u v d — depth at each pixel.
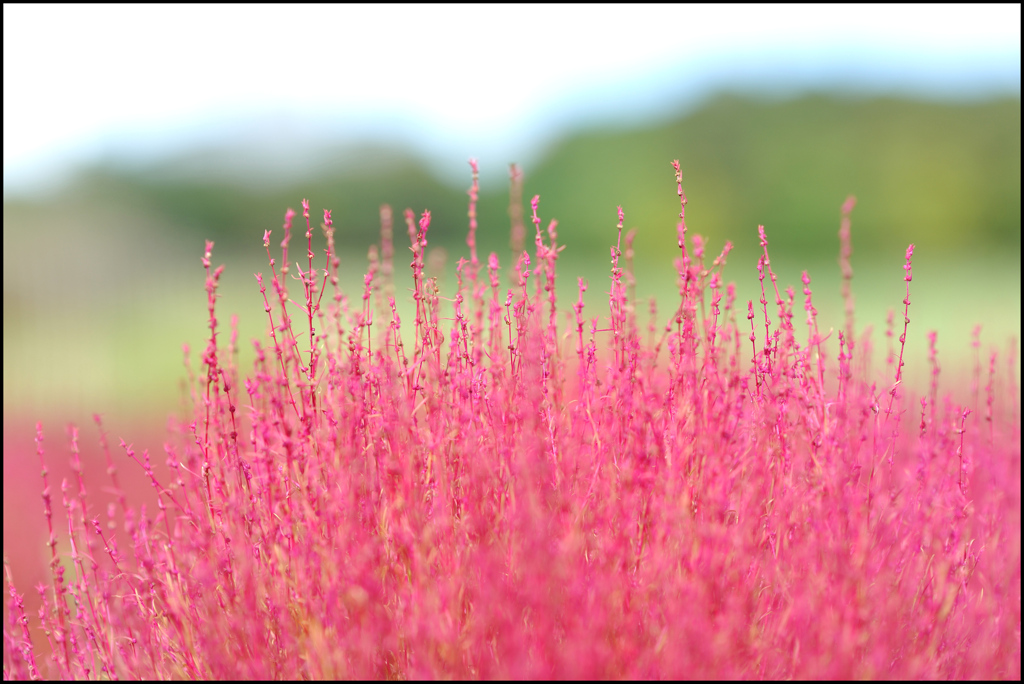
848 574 1.54
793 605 1.62
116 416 6.27
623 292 1.88
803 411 1.87
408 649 1.71
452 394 1.93
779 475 1.82
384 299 1.97
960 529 1.89
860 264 23.45
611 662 1.55
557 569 1.53
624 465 1.76
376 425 1.88
